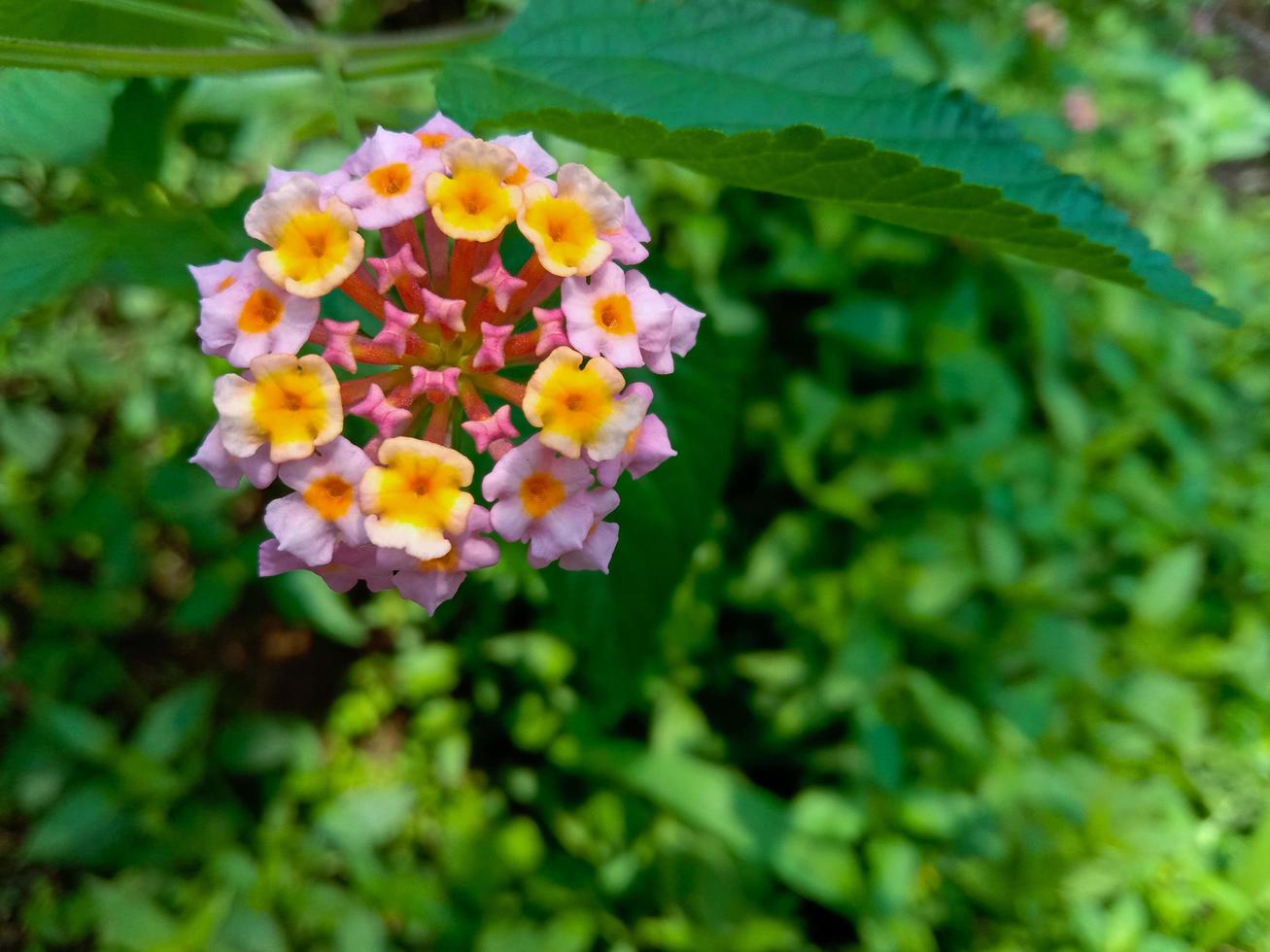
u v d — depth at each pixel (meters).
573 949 0.18
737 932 0.18
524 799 0.21
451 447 0.08
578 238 0.08
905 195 0.08
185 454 0.21
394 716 0.22
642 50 0.10
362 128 0.13
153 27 0.10
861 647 0.20
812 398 0.22
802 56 0.10
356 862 0.19
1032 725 0.20
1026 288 0.23
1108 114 0.30
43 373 0.20
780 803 0.19
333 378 0.07
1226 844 0.20
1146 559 0.23
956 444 0.22
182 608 0.19
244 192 0.11
